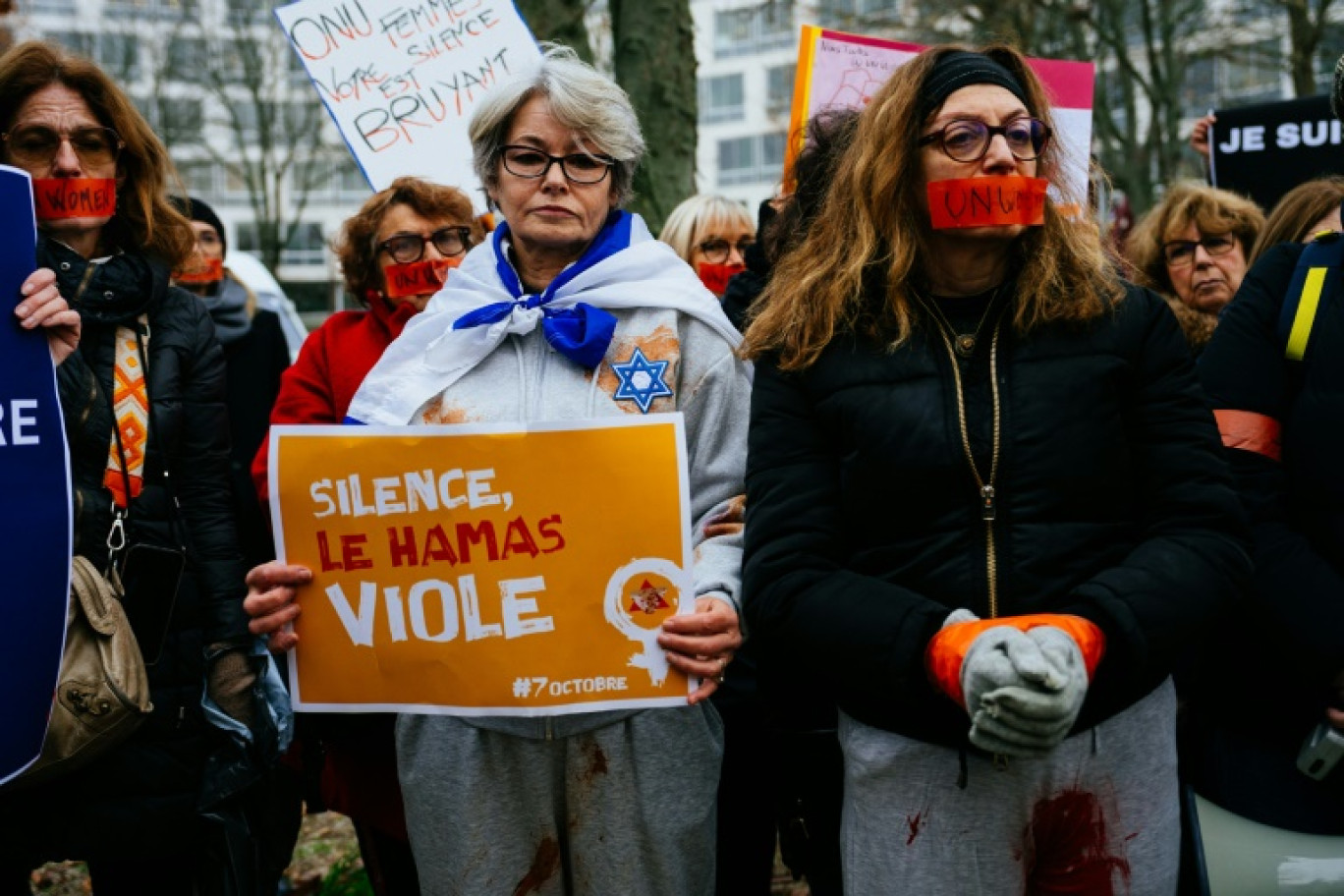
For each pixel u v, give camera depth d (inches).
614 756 89.5
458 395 92.8
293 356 289.9
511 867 90.9
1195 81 1029.8
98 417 94.6
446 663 88.4
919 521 79.9
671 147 236.2
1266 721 92.3
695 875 92.6
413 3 144.7
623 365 90.7
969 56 82.1
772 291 88.6
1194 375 81.2
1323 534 88.5
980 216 77.9
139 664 92.3
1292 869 89.7
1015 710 64.2
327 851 179.2
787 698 95.2
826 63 138.6
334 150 1268.5
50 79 97.1
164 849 96.7
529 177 90.9
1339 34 691.4
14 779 87.6
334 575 90.0
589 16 447.8
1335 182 122.4
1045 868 80.6
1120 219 286.5
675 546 86.0
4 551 83.8
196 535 100.4
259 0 1235.9
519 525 87.3
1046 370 79.0
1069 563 77.9
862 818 82.8
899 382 80.4
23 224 86.7
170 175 106.3
